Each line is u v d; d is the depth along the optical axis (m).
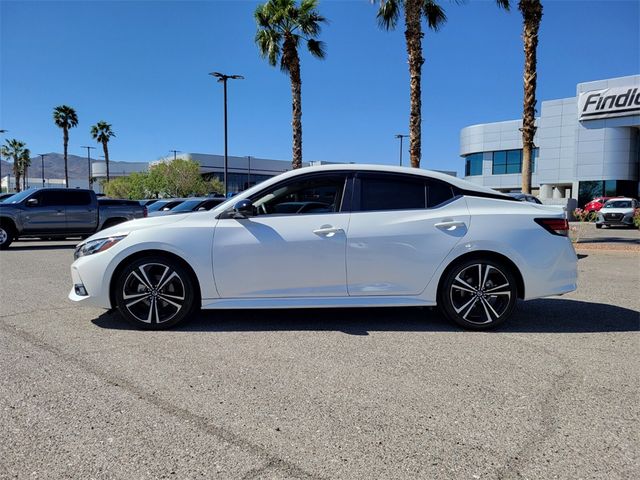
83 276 4.82
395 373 3.69
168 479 2.32
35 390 3.34
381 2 16.23
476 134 45.19
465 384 3.48
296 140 21.39
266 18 20.92
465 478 2.34
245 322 5.14
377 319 5.29
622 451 2.58
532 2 13.57
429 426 2.86
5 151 76.50
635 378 3.61
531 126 14.00
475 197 5.02
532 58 13.76
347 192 4.95
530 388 3.41
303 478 2.34
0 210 13.83
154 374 3.65
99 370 3.72
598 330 4.93
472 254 4.89
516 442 2.68
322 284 4.80
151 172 54.97
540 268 4.84
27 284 7.59
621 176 32.09
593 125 32.94
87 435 2.73
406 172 5.04
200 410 3.05
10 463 2.45
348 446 2.63
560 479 2.33
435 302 4.88
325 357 4.04
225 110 29.55
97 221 15.20
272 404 3.14
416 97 14.84
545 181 37.41
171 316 4.82
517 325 5.11
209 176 70.81
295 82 21.14
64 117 55.72
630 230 22.78
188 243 4.76
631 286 7.41
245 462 2.47
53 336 4.62
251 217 4.88
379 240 4.78
